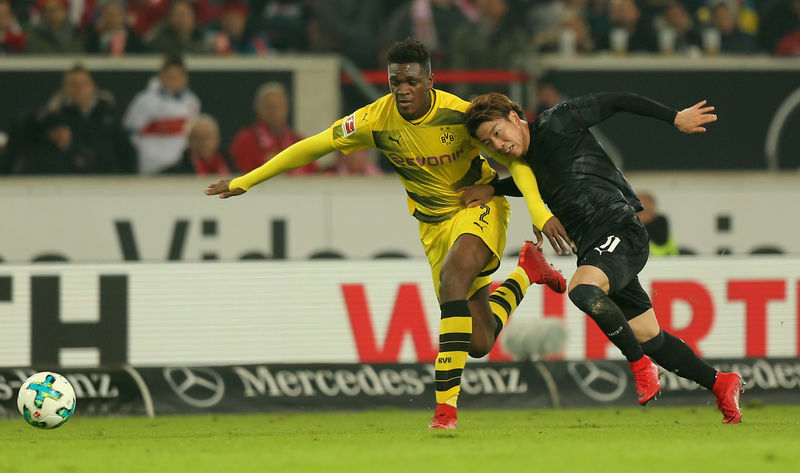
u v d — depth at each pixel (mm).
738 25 51750
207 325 31656
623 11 48188
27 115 40781
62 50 45406
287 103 42625
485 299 21906
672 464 13578
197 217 39781
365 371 31688
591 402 32000
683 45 49719
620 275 19266
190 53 45938
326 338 31922
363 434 20469
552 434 19156
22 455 16359
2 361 30844
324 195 40062
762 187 41656
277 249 39938
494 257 21062
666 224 38750
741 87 44375
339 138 20906
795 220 41812
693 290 32094
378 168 45188
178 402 30938
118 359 31344
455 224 21125
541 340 31641
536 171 20141
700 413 28703
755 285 32312
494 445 16594
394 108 20500
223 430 23594
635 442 16828
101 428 25062
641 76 44156
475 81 45469
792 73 44625
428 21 51625
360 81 44719
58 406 22484
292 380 31438
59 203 39375
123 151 41625
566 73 43938
